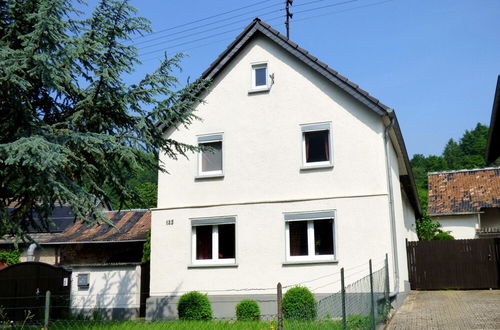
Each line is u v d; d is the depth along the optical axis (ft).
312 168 53.42
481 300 53.11
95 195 40.34
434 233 97.71
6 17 38.37
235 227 54.90
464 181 110.93
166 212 57.67
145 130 39.83
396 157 61.72
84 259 76.33
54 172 32.58
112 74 38.11
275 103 55.83
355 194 51.60
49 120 41.78
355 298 32.55
